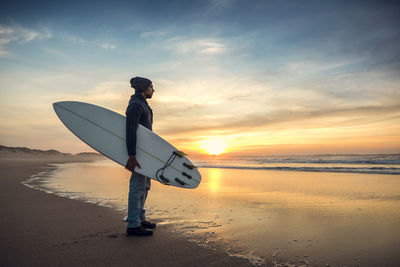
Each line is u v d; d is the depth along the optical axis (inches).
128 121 91.4
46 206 142.2
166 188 226.8
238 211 136.3
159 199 173.6
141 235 92.2
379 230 101.3
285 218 121.2
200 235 94.2
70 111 103.0
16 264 66.0
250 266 68.0
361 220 117.4
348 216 125.3
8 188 213.0
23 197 170.7
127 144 90.6
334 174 388.8
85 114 102.6
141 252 76.1
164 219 118.8
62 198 167.9
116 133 100.3
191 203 159.3
